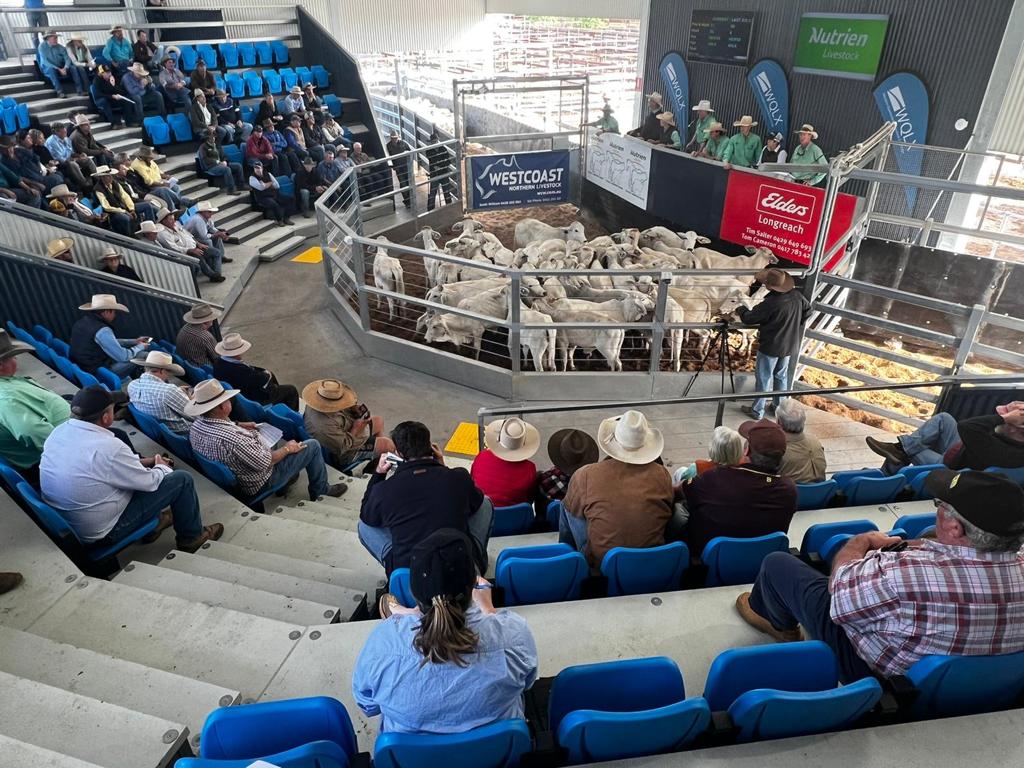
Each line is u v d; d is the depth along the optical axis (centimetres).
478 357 925
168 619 370
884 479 497
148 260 935
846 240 900
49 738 278
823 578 302
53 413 493
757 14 1365
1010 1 1012
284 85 1792
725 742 264
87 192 1134
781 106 1364
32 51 1569
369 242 880
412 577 220
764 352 752
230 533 518
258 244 1320
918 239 1070
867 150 836
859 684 254
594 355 947
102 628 365
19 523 444
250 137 1396
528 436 509
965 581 249
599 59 2220
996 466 452
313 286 1192
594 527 392
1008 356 701
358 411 691
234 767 209
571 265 1017
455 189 1521
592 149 1432
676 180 1210
